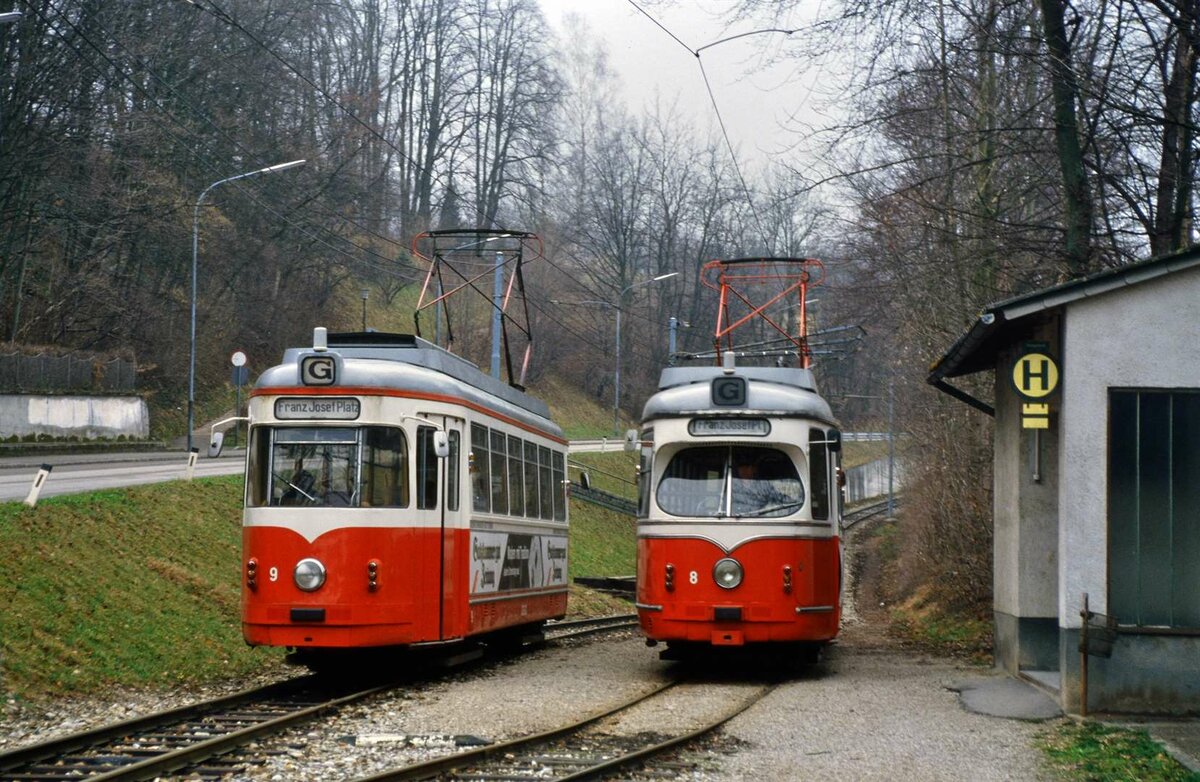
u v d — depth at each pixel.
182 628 17.14
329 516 14.62
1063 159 16.00
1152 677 12.12
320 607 14.45
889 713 12.80
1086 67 15.49
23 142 41.31
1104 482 12.23
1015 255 17.36
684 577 15.90
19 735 11.44
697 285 66.88
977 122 18.97
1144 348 12.30
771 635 15.70
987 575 23.47
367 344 16.42
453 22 71.31
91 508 20.61
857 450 77.00
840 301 26.91
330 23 65.00
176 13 48.69
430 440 15.41
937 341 25.48
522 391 20.64
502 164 71.56
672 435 16.33
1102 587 12.20
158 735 11.21
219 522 23.89
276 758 10.22
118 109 46.34
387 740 11.14
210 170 52.72
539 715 12.67
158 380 54.50
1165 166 16.02
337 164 58.84
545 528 20.66
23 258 46.34
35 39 40.03
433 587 15.31
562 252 71.88
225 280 56.47
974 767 10.26
